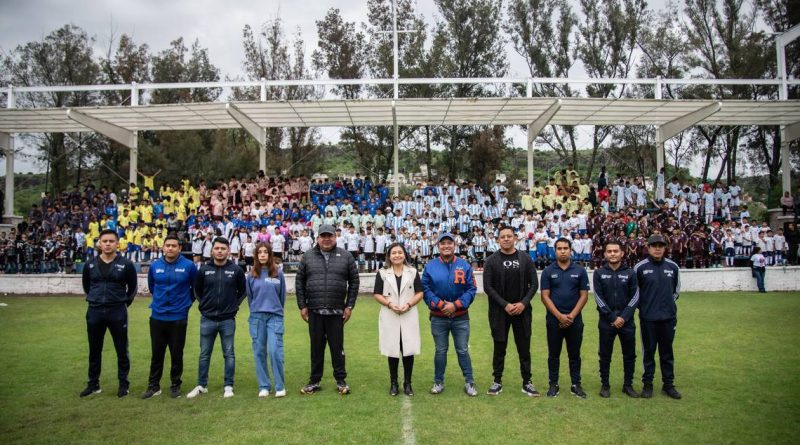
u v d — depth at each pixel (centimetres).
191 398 706
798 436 554
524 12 3375
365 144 3475
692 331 1126
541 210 2283
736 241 2027
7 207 2420
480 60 3394
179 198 2345
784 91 2198
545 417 617
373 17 3384
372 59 3425
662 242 708
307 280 739
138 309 1462
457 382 781
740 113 2206
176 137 3450
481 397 700
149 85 2027
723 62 3177
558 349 709
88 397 712
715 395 697
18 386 763
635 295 699
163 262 729
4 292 1791
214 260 736
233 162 3419
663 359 705
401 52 3397
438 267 733
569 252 715
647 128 3534
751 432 566
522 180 3647
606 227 2012
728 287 1822
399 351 709
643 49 3362
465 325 720
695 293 1759
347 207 2195
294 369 865
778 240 1980
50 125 2297
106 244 724
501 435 560
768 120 2334
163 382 789
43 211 2394
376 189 2427
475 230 2052
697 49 3222
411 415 627
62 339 1091
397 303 716
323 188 2406
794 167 3362
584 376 807
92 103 3519
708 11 3188
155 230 2083
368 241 1967
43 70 3400
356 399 696
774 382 756
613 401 677
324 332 742
